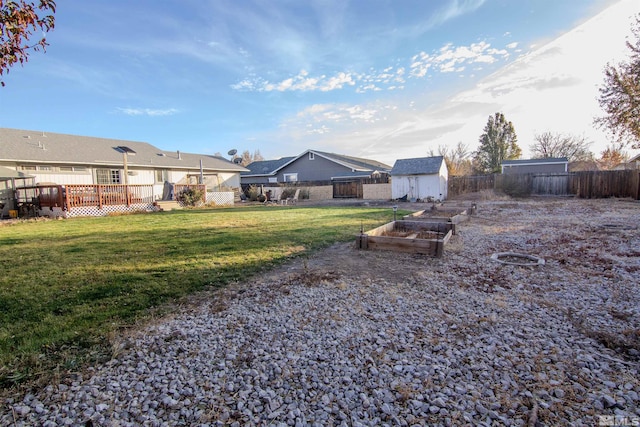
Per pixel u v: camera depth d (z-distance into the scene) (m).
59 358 2.42
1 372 2.21
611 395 1.92
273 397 1.98
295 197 23.86
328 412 1.84
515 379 2.10
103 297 3.64
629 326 2.81
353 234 7.64
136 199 15.99
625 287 3.77
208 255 5.57
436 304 3.38
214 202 19.50
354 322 2.99
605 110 12.79
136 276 4.38
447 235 6.71
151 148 23.05
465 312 3.17
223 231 8.34
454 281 4.14
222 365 2.32
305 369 2.26
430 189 20.23
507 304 3.34
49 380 2.13
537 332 2.72
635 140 12.58
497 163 38.53
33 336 2.73
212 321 3.04
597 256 5.21
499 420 1.74
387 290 3.82
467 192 22.08
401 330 2.81
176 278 4.28
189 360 2.39
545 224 8.98
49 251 6.04
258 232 8.08
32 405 1.90
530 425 1.69
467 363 2.29
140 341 2.66
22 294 3.72
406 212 13.20
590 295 3.57
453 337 2.67
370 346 2.55
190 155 25.25
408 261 5.18
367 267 4.84
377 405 1.89
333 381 2.12
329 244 6.54
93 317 3.12
